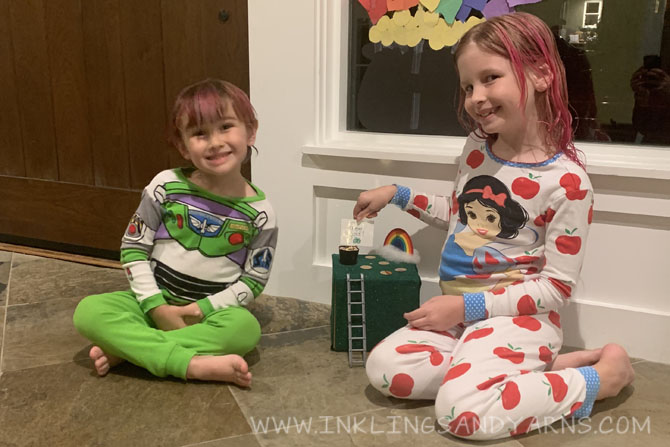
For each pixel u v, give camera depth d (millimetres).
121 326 1366
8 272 2010
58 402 1277
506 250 1329
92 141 2049
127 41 1909
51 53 2008
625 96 1561
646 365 1505
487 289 1335
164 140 1954
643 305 1533
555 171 1274
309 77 1695
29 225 2217
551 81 1253
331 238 1799
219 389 1344
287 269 1847
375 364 1286
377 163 1676
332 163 1716
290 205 1795
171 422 1213
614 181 1476
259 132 1774
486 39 1220
